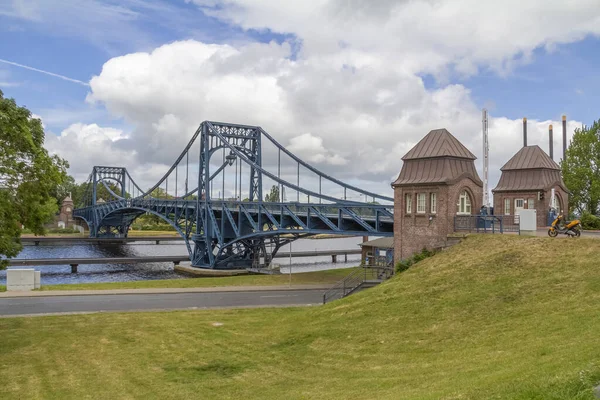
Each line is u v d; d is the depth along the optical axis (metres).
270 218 71.88
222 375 23.08
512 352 18.77
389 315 27.28
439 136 42.59
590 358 14.45
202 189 90.50
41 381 22.75
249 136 91.75
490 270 28.92
